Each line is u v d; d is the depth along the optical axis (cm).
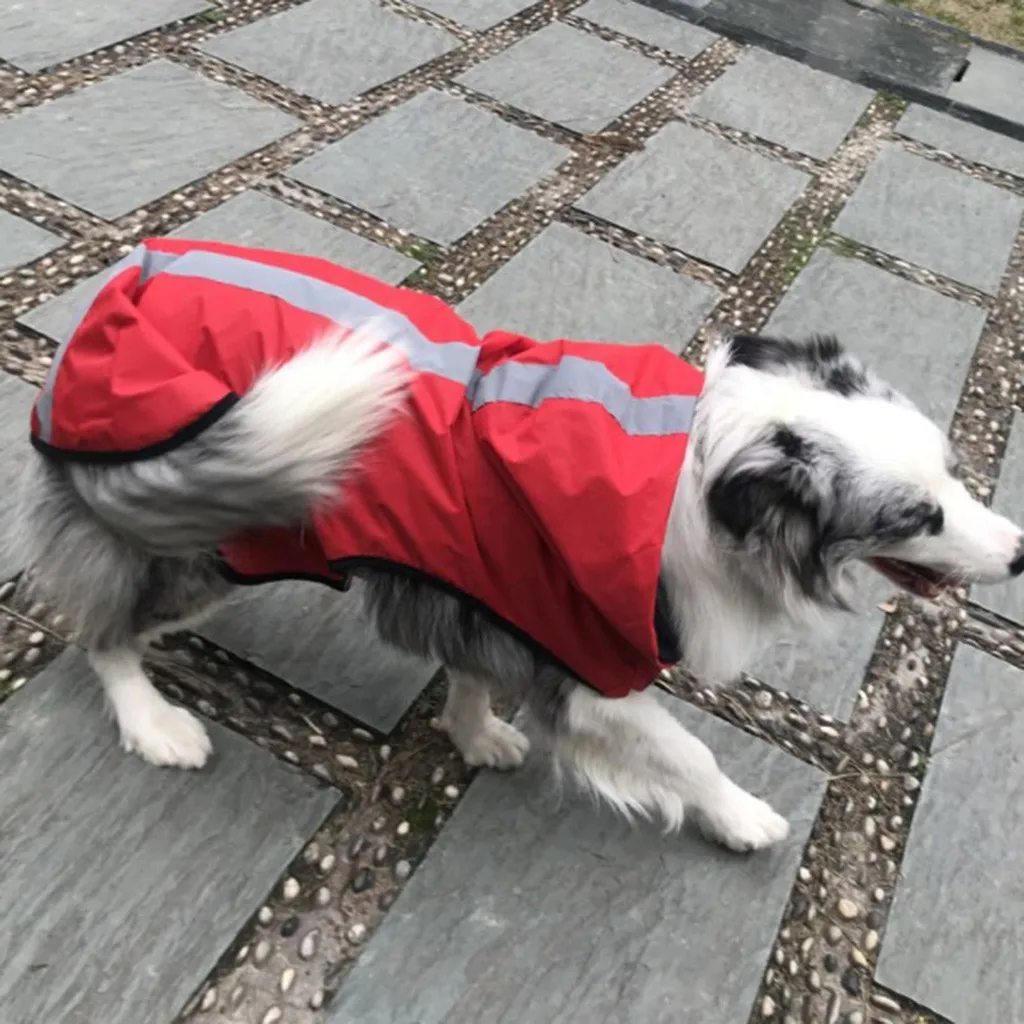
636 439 78
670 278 176
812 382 87
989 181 225
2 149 163
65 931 88
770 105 231
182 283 84
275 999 88
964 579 93
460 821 103
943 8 300
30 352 136
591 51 233
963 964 101
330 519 81
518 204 183
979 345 179
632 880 101
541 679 92
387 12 226
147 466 77
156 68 190
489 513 80
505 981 92
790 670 123
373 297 89
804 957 99
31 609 110
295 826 99
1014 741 121
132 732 101
